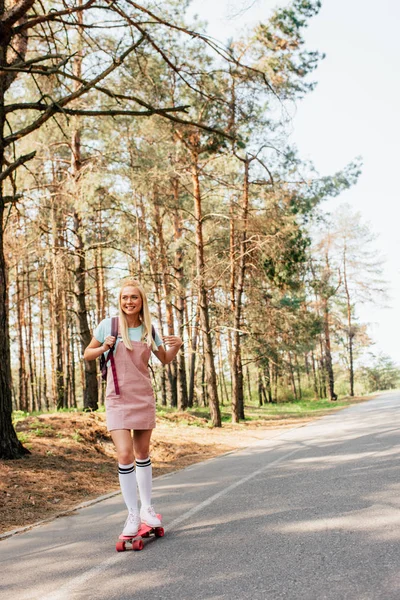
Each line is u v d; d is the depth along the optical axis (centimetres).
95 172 1666
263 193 2059
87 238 2152
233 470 816
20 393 3109
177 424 1794
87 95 1634
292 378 4862
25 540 478
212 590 302
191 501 582
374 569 309
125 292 448
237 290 2306
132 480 424
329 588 288
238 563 345
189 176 1936
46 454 909
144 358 447
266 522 446
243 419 2478
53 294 2675
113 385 440
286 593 287
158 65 1373
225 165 1844
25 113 1677
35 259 2223
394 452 779
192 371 3066
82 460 928
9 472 771
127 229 1856
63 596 317
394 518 414
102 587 326
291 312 2562
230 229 2292
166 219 2812
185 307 3072
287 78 1628
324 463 759
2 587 346
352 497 506
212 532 432
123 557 386
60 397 2562
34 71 813
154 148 1862
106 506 614
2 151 888
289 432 1478
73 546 436
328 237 4444
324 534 390
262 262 2131
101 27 859
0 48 891
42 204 1703
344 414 2109
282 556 350
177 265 2570
